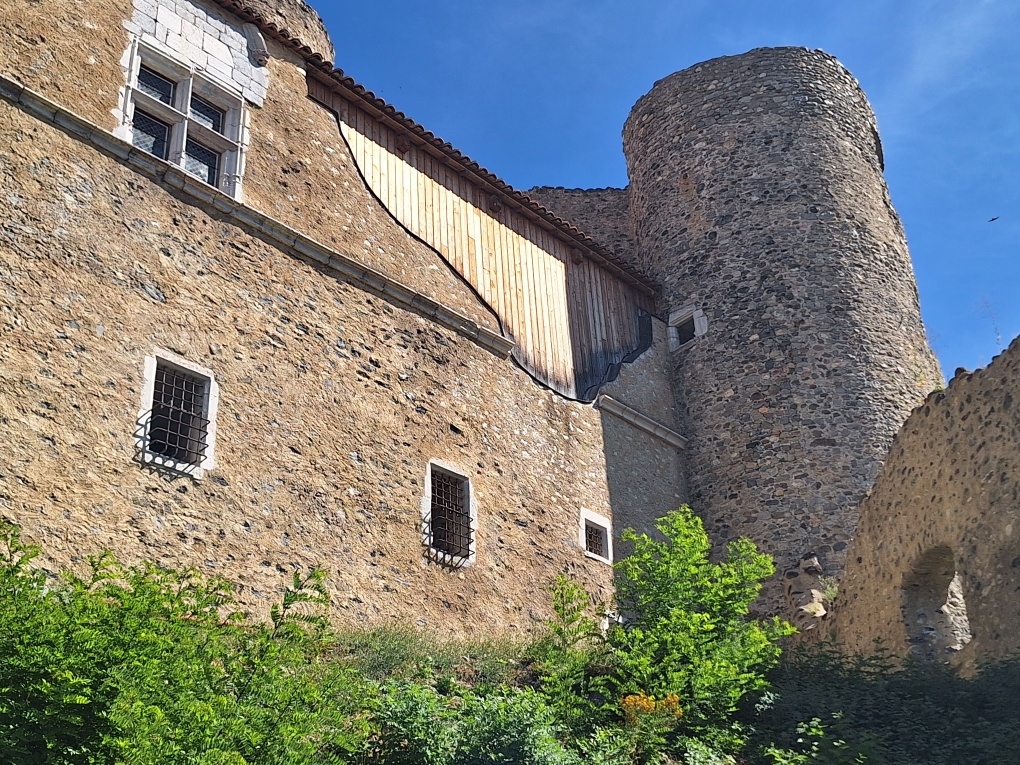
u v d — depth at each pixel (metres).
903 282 17.64
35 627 5.99
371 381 11.76
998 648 9.88
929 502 11.39
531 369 14.30
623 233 19.50
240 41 12.20
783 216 17.28
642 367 16.58
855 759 8.71
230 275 10.82
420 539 11.46
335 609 10.30
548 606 12.70
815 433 15.75
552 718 8.16
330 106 12.89
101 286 9.66
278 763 6.05
